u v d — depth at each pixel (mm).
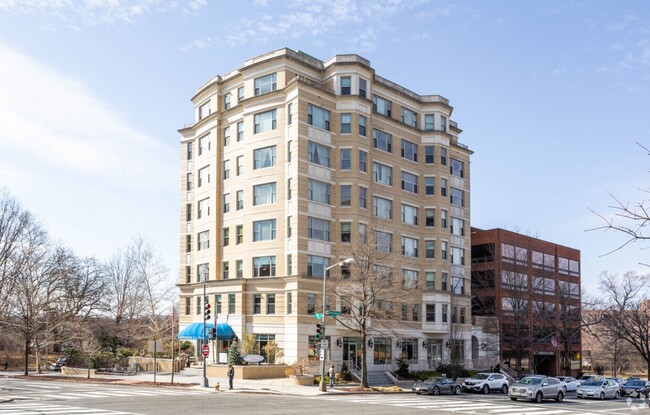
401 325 61875
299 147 55344
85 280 86125
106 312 85500
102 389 40125
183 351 63406
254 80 60531
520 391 40094
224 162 62625
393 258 58219
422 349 63938
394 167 64500
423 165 68188
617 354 87312
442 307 65875
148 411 26844
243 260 58562
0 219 77312
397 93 66188
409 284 56969
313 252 55344
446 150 69500
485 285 74625
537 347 78500
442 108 69375
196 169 66625
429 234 67062
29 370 67312
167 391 39500
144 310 82000
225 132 63000
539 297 77562
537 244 83312
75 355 62219
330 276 54094
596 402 41500
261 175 58094
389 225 62594
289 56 58406
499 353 68062
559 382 42156
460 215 72812
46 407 27984
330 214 57406
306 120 56281
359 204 58562
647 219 7879
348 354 56469
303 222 54875
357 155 58844
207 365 53250
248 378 49312
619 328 66375
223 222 61719
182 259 66875
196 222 65625
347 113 59344
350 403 33906
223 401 32812
